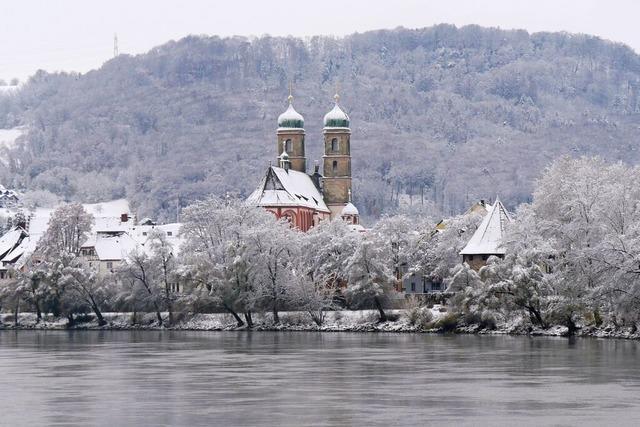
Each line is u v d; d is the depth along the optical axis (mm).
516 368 198000
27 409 154250
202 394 168000
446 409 150750
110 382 185250
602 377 183500
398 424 139250
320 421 141625
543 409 150375
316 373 195125
